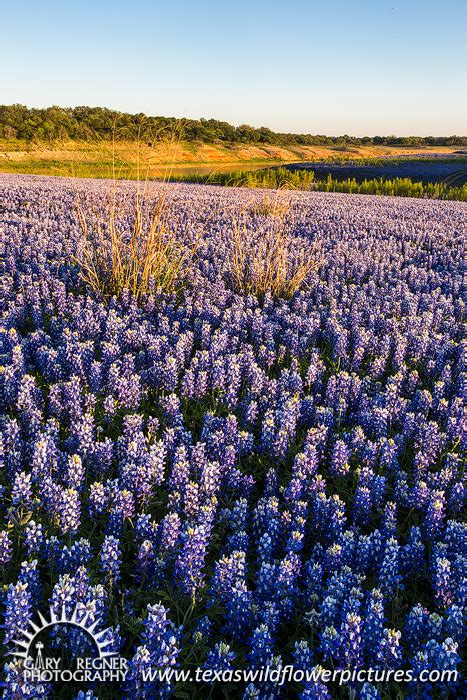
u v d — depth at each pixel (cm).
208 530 383
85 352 694
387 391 644
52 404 581
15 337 729
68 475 450
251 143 6625
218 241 1513
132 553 409
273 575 363
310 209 2359
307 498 485
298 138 11712
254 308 1028
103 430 561
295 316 905
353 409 677
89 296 967
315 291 1130
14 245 1283
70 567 359
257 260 1157
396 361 791
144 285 1014
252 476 500
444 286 1224
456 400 635
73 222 1708
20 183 3066
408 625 334
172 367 660
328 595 352
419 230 1928
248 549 420
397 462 539
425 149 12481
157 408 634
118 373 655
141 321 891
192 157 5716
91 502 428
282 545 419
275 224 1664
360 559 391
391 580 368
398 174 5462
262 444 549
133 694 285
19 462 473
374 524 479
